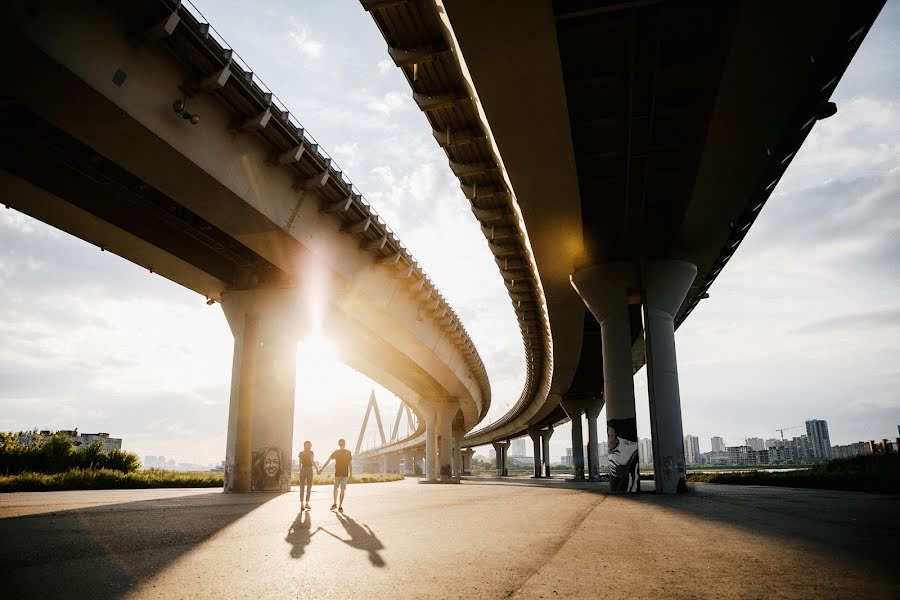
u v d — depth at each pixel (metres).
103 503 18.08
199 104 18.12
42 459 37.31
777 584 5.70
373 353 46.66
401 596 5.29
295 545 8.91
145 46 15.91
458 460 91.19
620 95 20.81
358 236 29.09
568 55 19.08
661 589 5.50
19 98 14.77
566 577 6.15
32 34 12.88
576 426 80.38
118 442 123.19
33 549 8.23
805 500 19.70
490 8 14.47
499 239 31.22
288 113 20.81
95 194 22.83
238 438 28.45
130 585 5.84
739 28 15.81
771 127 19.94
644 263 29.30
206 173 18.55
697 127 21.84
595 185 26.14
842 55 16.91
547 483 56.56
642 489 31.56
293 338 29.83
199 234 26.17
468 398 70.12
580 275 30.67
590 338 51.53
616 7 15.71
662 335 28.58
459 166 24.59
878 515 13.67
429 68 18.83
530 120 18.80
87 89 14.48
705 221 26.92
